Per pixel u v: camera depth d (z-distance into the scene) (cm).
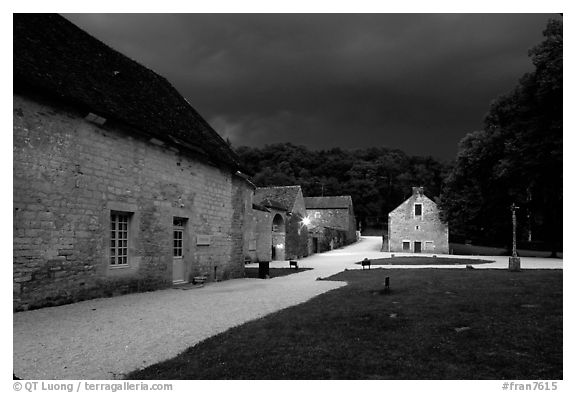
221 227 1672
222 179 1697
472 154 3631
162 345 619
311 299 1038
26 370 509
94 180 1037
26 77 848
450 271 1836
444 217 4309
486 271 1789
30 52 975
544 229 3662
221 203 1680
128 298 1060
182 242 1443
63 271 938
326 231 4881
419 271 1886
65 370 509
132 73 1498
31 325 729
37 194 880
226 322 777
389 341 603
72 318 791
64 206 946
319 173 9556
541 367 492
